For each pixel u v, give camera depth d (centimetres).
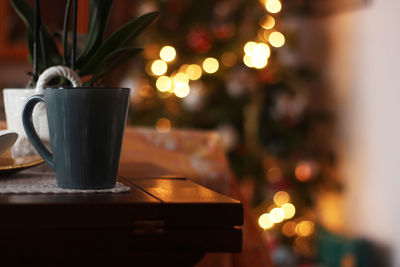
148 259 48
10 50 296
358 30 271
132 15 300
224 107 287
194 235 49
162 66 300
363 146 269
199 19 297
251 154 284
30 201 48
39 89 65
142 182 65
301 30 323
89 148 55
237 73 289
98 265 48
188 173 124
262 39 288
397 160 241
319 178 284
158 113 296
